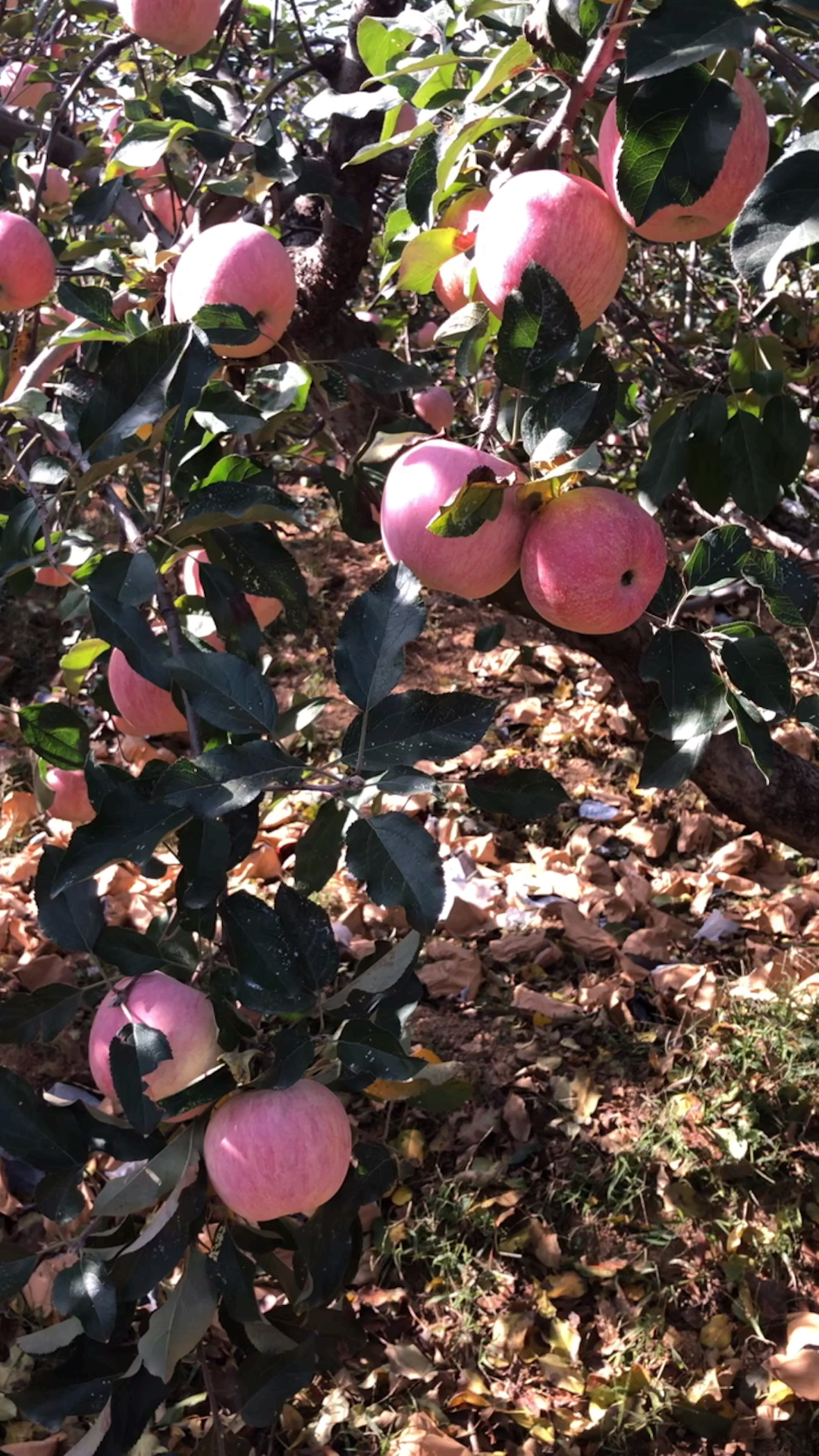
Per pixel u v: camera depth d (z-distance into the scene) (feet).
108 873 8.46
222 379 3.52
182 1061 2.64
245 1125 2.53
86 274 4.01
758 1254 5.48
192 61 5.35
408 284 3.08
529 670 10.31
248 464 2.98
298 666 10.23
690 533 8.64
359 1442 4.96
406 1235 5.71
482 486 2.30
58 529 2.84
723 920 7.48
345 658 2.43
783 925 7.43
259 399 3.36
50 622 10.48
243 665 2.48
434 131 2.97
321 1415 5.03
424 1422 4.90
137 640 2.52
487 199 2.99
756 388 3.81
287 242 4.61
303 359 3.48
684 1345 5.16
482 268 2.63
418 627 2.43
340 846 2.91
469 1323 5.31
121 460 2.68
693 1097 6.14
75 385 3.54
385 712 2.40
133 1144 2.75
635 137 2.25
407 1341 5.30
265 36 6.73
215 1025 2.71
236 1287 2.72
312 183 4.12
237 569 2.99
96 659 3.50
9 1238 5.84
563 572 2.49
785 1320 5.23
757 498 3.80
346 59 4.27
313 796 9.07
